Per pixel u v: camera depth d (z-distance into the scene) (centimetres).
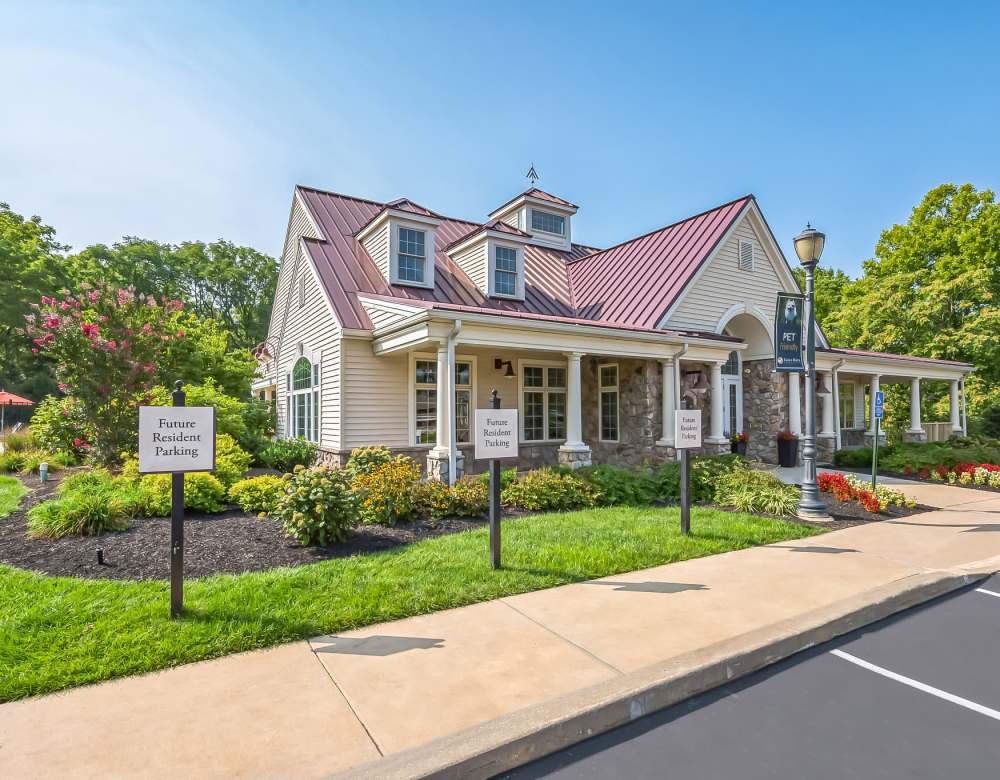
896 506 941
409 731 282
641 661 358
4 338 3044
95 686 327
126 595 451
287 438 1529
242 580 492
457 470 966
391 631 409
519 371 1371
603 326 1125
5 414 3097
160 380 1142
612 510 855
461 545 627
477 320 974
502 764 270
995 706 329
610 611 449
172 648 365
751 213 1552
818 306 3509
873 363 1716
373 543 639
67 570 519
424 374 1234
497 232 1399
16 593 450
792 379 1561
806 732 302
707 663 354
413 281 1341
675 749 287
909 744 290
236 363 1639
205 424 425
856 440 2025
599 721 303
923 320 2317
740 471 992
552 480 900
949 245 2673
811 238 846
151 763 257
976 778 261
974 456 1380
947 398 2461
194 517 737
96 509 654
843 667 381
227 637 384
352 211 1595
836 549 656
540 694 317
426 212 1409
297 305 1547
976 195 2647
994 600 518
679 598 480
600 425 1412
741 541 673
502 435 562
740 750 285
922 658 395
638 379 1312
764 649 382
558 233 1948
